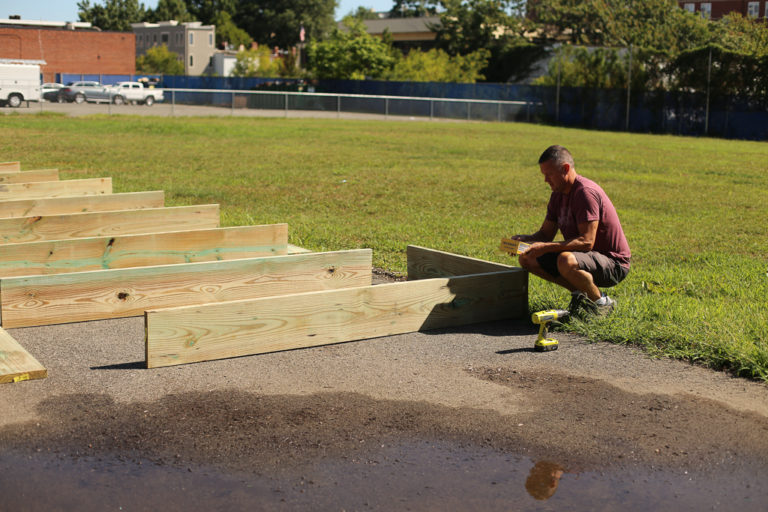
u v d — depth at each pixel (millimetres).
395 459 3498
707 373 4688
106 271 5645
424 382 4484
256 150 22047
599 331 5371
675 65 40344
